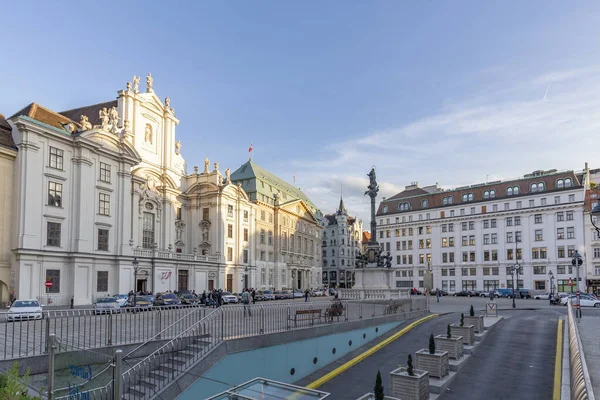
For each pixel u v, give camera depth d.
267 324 20.20
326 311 23.55
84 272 45.09
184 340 16.39
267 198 87.81
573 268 78.94
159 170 63.16
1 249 39.38
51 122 44.28
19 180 40.28
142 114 60.34
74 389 11.74
